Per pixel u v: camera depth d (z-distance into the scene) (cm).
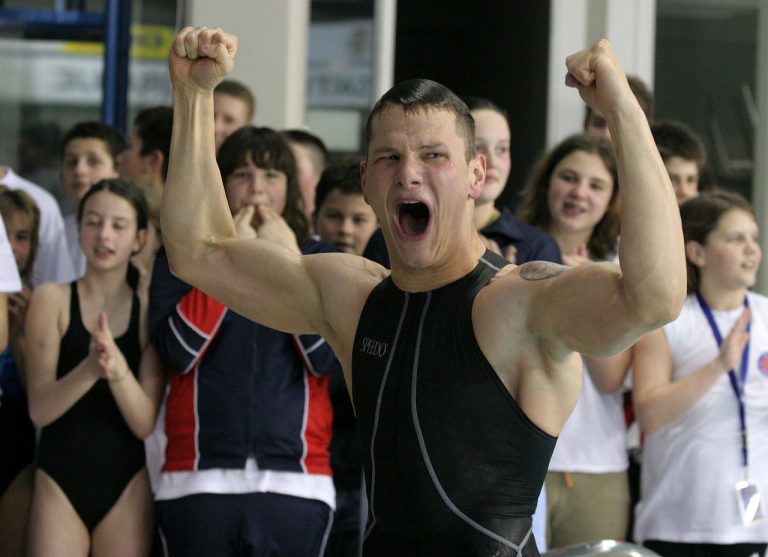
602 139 1519
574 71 687
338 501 1356
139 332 1318
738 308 1395
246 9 2002
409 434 738
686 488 1338
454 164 734
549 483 1361
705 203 1401
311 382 1255
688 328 1377
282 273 823
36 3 2283
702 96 2234
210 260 836
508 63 2464
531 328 718
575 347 704
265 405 1223
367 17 2056
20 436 1376
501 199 2330
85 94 2302
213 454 1215
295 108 2027
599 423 1375
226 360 1232
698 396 1334
